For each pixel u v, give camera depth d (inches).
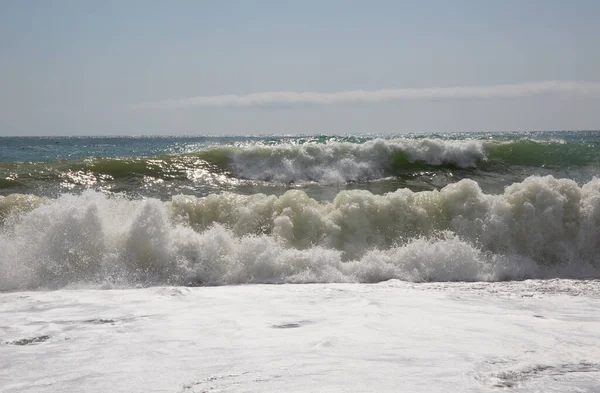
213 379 109.7
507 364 119.2
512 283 237.3
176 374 113.2
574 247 282.5
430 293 210.2
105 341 140.6
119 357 126.1
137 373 114.2
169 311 176.9
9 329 153.8
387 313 173.0
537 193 293.3
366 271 248.7
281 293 209.2
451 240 275.0
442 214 292.2
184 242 252.8
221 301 193.5
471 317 167.6
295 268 247.3
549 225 285.0
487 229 283.6
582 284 234.2
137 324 159.3
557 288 223.8
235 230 283.9
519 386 105.0
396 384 105.7
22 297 201.3
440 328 152.9
